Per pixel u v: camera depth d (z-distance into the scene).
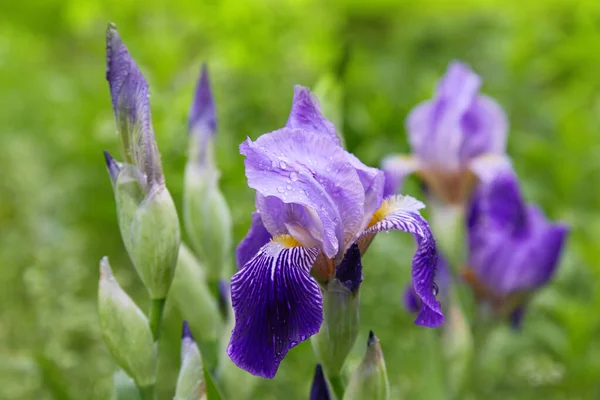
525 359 0.67
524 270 0.62
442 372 0.61
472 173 0.64
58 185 0.93
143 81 0.45
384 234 0.71
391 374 0.67
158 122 0.79
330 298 0.44
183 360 0.45
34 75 1.27
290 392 0.65
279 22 1.00
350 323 0.45
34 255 0.74
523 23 1.01
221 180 0.75
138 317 0.46
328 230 0.43
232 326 0.52
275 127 0.88
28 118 1.18
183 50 1.07
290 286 0.42
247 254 0.45
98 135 0.90
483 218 0.63
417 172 0.64
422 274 0.43
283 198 0.42
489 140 0.64
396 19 1.49
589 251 0.71
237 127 0.87
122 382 0.47
